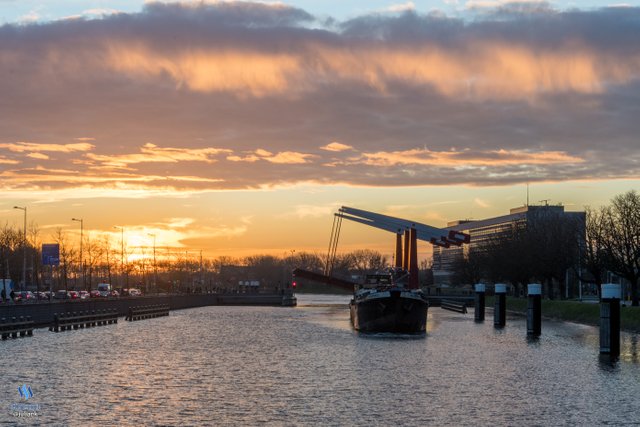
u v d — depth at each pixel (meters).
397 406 59.03
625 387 67.00
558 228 184.50
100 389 66.06
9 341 104.06
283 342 107.44
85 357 87.31
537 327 118.19
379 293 117.81
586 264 153.88
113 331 125.44
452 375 74.06
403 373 75.50
